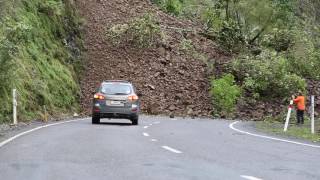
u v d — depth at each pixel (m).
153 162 11.42
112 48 44.28
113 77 41.50
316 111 42.75
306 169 10.80
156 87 41.69
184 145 15.20
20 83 28.31
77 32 43.12
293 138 19.48
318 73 48.38
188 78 43.53
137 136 17.86
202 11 56.28
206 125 26.27
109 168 10.49
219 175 9.82
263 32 52.34
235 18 52.34
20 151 13.04
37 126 22.14
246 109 41.56
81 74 40.62
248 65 45.28
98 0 49.25
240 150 14.25
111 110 24.27
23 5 35.56
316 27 51.34
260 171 10.44
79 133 18.42
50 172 9.91
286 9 51.69
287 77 43.62
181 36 49.06
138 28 45.50
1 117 24.33
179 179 9.32
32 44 34.06
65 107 34.44
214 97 41.12
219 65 46.38
